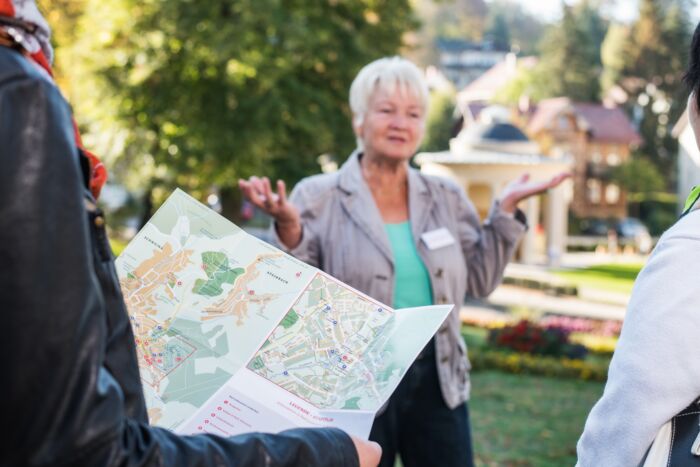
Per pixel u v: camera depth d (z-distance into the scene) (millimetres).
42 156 898
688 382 1363
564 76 59906
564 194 29469
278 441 1103
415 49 18844
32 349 851
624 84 62250
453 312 2945
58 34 16141
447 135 53125
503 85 60219
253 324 1428
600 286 24422
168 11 14961
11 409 845
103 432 890
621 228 46062
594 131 51875
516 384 9047
